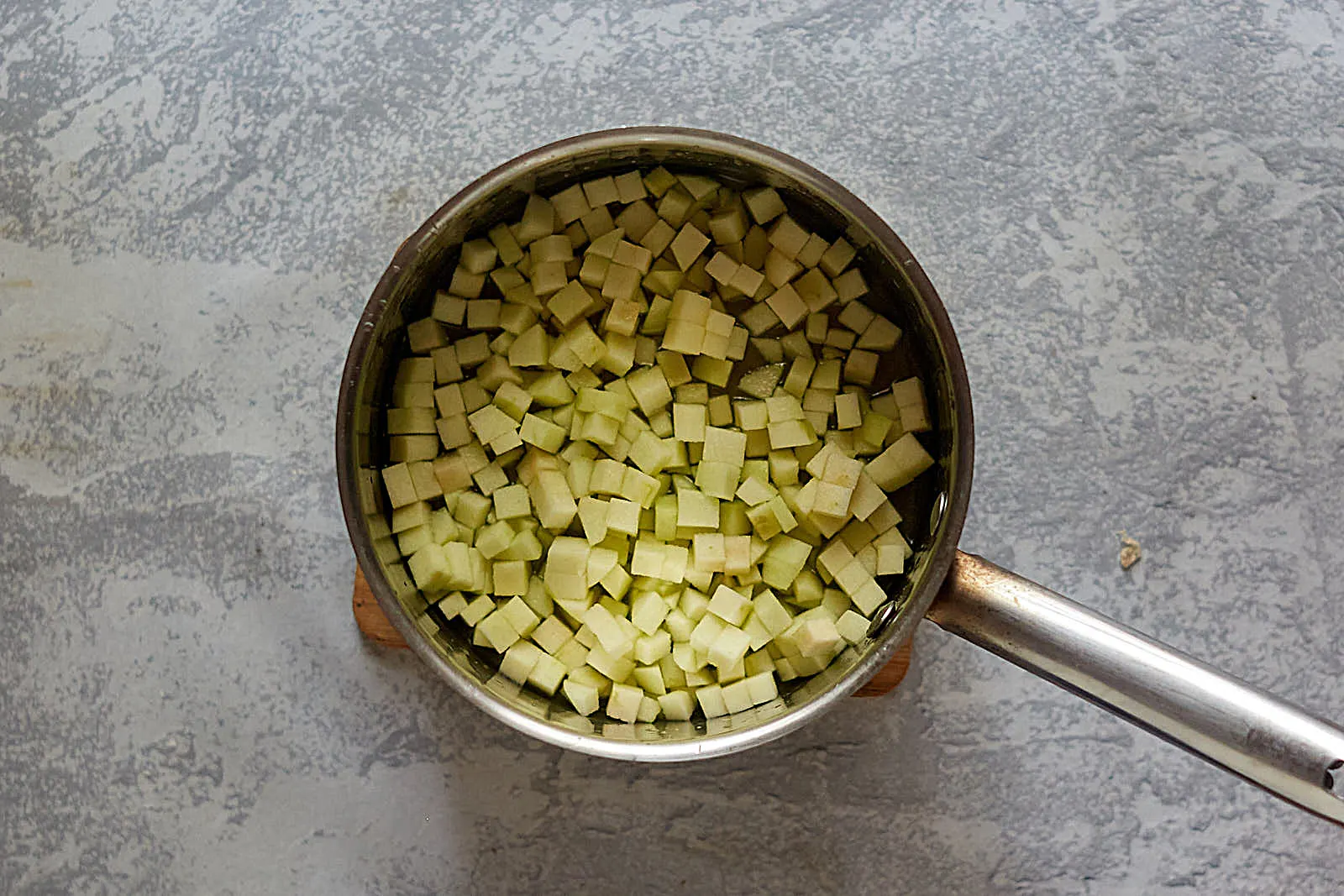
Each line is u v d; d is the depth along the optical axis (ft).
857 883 2.19
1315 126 2.25
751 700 1.94
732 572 1.96
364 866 2.20
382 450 1.97
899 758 2.20
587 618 1.95
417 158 2.22
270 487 2.21
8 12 2.26
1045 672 1.73
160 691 2.21
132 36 2.25
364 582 2.16
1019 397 2.21
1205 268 2.23
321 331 2.21
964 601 1.75
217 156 2.23
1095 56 2.25
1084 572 2.21
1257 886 2.20
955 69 2.23
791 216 1.98
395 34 2.23
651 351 2.01
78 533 2.22
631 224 1.99
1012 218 2.22
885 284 1.96
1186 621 2.21
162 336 2.22
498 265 2.00
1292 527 2.22
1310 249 2.24
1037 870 2.20
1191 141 2.24
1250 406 2.22
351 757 2.20
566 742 1.81
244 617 2.20
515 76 2.23
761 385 2.02
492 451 2.00
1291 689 2.21
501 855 2.20
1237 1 2.25
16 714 2.22
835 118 2.22
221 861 2.20
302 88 2.23
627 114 2.22
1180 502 2.22
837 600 1.98
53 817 2.21
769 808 2.20
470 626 1.97
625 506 1.96
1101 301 2.22
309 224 2.22
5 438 2.22
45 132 2.24
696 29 2.23
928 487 1.97
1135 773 2.20
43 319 2.23
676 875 2.20
